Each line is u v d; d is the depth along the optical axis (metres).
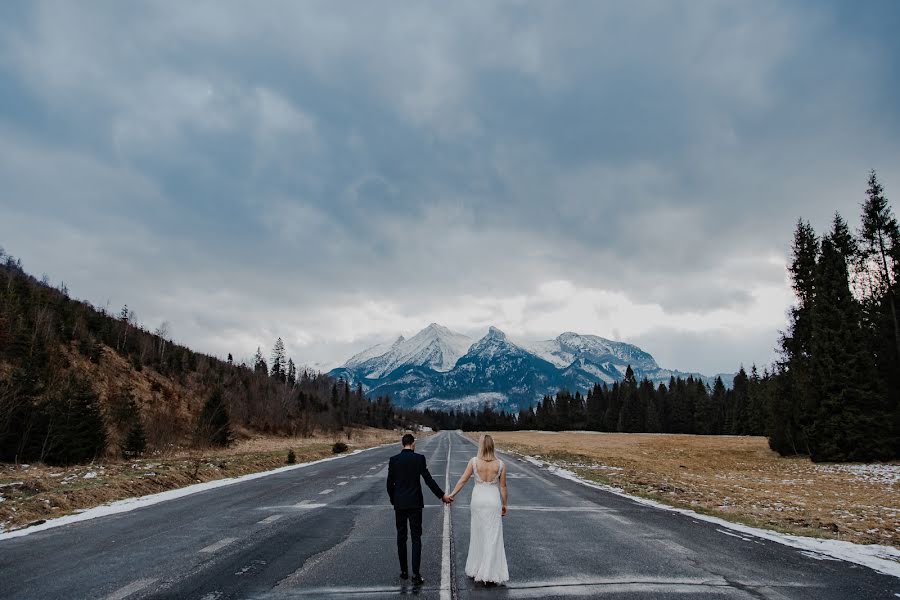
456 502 14.68
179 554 7.97
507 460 32.88
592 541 9.23
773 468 31.20
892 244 34.88
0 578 6.60
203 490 16.69
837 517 12.87
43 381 36.09
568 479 21.47
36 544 8.66
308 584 6.40
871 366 33.34
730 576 6.93
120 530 9.95
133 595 5.91
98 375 57.16
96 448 28.34
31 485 13.94
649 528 10.55
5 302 51.53
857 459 31.69
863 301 37.06
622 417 123.06
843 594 6.20
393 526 10.51
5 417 25.70
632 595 6.02
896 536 10.47
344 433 93.56
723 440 58.72
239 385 87.19
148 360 76.69
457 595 6.01
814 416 33.94
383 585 6.40
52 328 57.56
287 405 89.44
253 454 31.12
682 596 6.01
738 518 11.96
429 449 51.19
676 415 118.19
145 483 16.36
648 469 27.67
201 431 38.91
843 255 38.16
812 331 34.97
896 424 31.70
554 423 158.75
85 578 6.62
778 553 8.44
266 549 8.37
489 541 6.59
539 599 5.87
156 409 39.25
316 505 13.45
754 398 81.19
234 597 5.88
